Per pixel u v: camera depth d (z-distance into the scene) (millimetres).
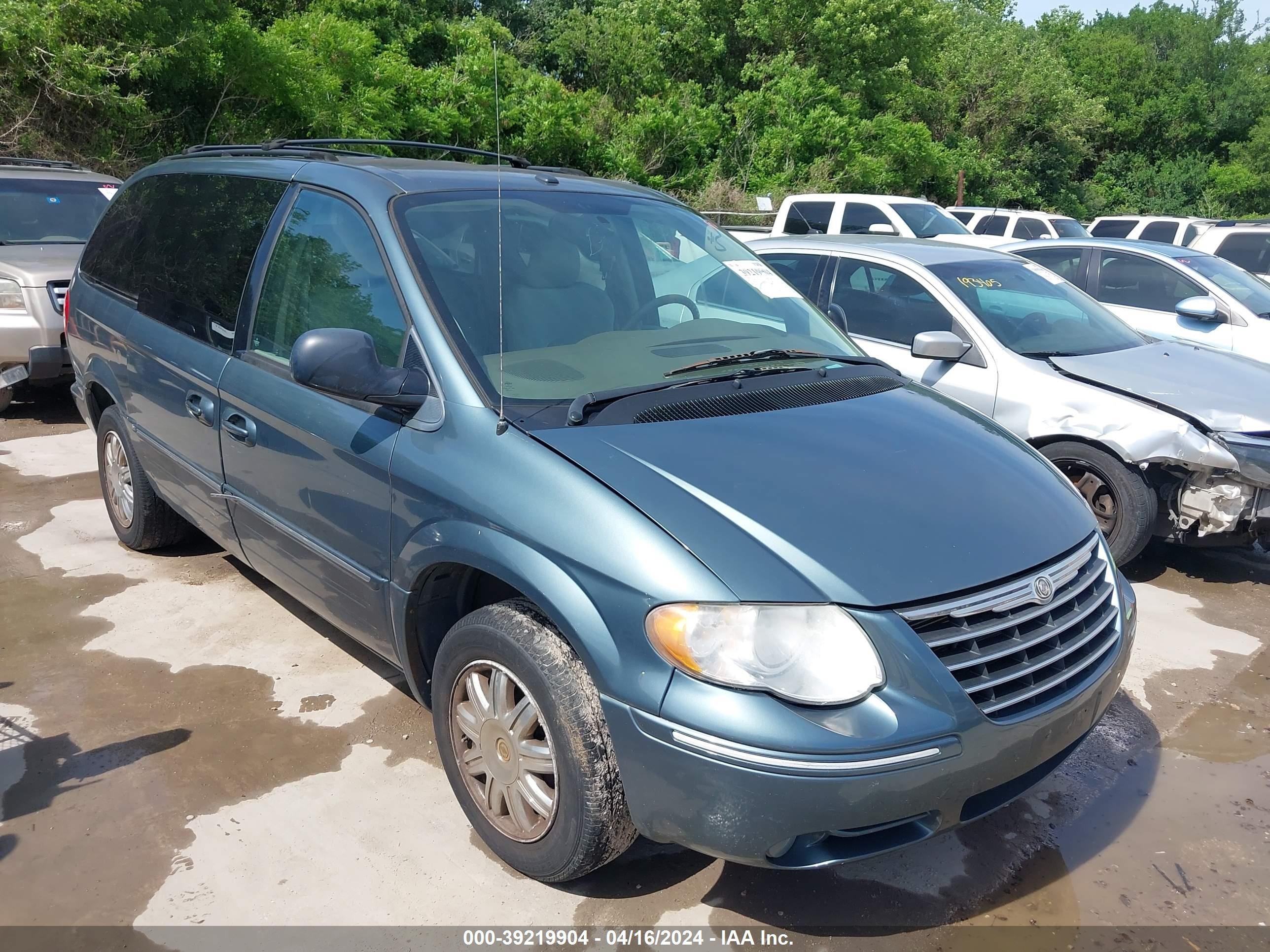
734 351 3295
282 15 19938
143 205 4531
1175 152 47000
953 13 36125
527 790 2525
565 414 2629
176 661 3768
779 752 2057
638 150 24234
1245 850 2904
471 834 2832
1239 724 3641
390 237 2998
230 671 3705
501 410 2611
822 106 25719
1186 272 7961
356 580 2971
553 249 3240
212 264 3754
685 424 2666
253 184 3703
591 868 2461
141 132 14555
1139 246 8438
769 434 2676
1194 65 46312
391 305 2930
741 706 2084
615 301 3291
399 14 23500
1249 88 45312
